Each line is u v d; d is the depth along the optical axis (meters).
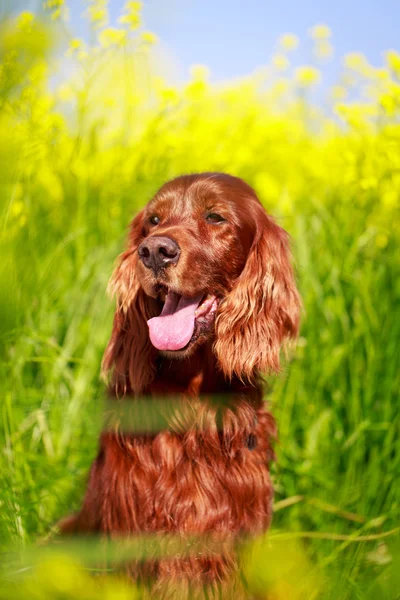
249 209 2.54
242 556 2.32
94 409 3.00
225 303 2.45
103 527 2.36
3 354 2.67
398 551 2.09
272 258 2.54
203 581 2.29
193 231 2.40
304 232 3.55
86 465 2.89
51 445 2.86
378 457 2.90
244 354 2.43
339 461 3.00
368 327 3.25
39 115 3.05
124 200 3.88
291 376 3.15
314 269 3.54
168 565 2.29
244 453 2.43
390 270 3.51
